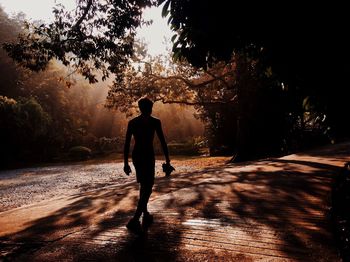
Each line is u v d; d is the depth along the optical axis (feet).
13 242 14.88
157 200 21.89
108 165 99.45
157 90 73.97
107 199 24.86
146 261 11.85
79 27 35.19
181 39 15.34
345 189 18.62
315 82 12.65
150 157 15.65
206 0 13.07
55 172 84.94
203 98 84.07
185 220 16.61
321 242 12.67
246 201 20.27
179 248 12.88
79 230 16.08
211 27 13.41
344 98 12.30
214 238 13.79
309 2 11.14
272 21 12.13
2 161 113.39
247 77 67.46
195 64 15.11
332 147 66.13
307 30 11.55
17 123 119.03
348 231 12.89
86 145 172.76
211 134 106.32
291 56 12.43
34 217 20.31
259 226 15.08
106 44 35.06
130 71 73.97
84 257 12.49
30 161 126.52
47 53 36.45
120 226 16.24
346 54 11.28
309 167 35.09
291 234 13.78
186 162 88.79
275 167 37.11
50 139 142.72
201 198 21.86
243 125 69.87
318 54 11.75
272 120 68.33
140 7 30.12
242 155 69.87
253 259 11.57
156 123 15.98
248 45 14.98
